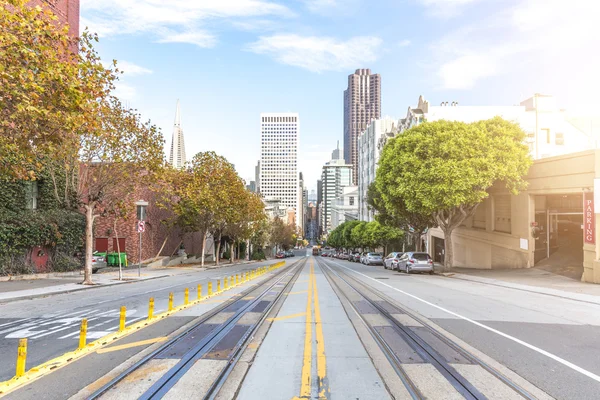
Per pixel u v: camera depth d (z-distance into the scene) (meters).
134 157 21.91
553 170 24.64
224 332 8.65
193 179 37.56
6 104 10.39
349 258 75.06
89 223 21.09
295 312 11.45
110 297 15.92
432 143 26.75
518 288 18.03
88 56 15.61
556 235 28.56
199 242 64.38
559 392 5.28
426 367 6.25
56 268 26.42
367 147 97.12
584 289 17.39
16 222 23.81
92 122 11.95
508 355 6.99
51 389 5.36
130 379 5.65
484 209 35.72
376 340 8.02
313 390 5.29
